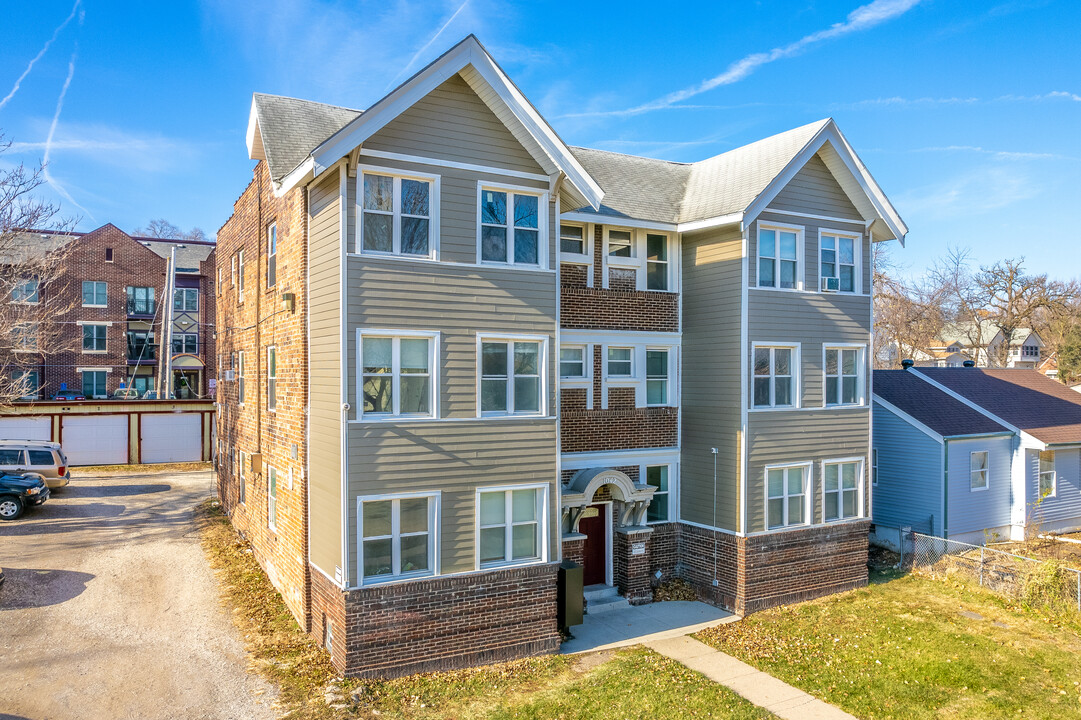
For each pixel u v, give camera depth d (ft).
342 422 38.11
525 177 43.55
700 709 36.83
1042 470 76.69
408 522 40.11
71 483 90.79
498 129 42.73
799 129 57.57
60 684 36.19
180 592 50.21
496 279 42.42
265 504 55.31
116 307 142.72
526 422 43.34
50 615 44.88
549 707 36.42
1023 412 79.82
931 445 70.44
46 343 106.63
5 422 101.65
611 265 57.36
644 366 58.34
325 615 41.06
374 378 39.42
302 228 43.98
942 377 85.76
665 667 42.32
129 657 39.70
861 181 57.88
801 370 56.59
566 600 45.75
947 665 43.04
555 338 44.42
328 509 40.45
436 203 40.75
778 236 56.29
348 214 38.60
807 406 56.90
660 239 59.98
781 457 55.36
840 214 59.16
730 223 53.88
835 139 56.13
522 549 43.75
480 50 40.27
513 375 43.27
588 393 55.57
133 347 146.20
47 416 104.22
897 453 73.87
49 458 81.15
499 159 42.68
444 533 40.65
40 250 119.34
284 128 46.01
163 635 42.88
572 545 53.52
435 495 40.45
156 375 147.64
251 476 60.44
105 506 76.84
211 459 114.21
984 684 40.70
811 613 53.06
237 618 45.93
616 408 57.21
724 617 52.34
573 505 51.57
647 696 38.04
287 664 39.50
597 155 64.64
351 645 37.93
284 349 48.78
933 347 220.84
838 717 36.70
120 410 108.99
